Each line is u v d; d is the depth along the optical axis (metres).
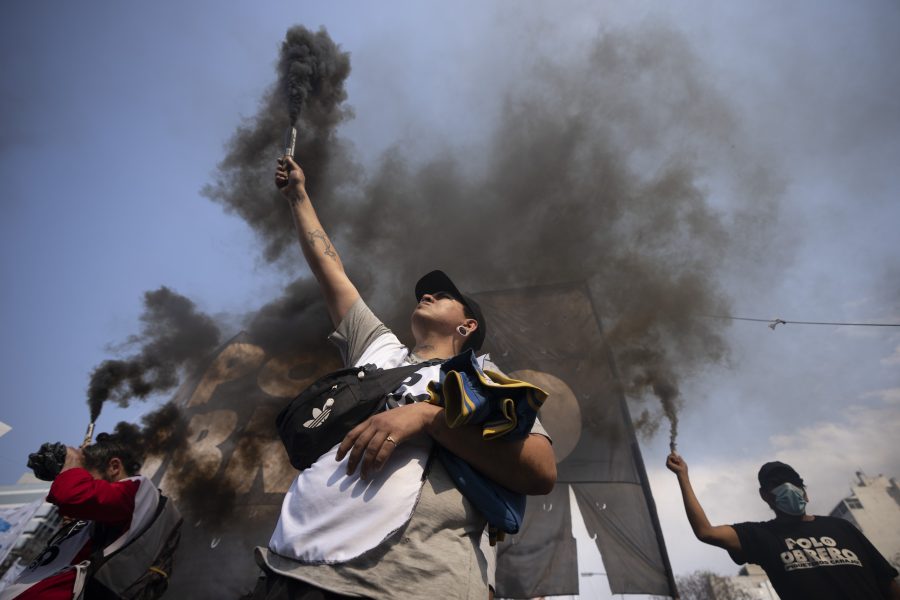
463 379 1.26
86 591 2.41
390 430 1.25
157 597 2.64
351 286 2.15
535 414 1.27
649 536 9.80
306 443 1.40
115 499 2.52
